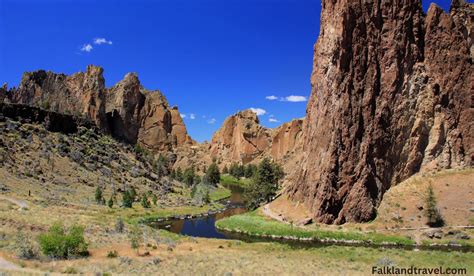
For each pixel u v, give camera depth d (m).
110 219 83.44
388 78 96.12
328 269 47.56
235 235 84.38
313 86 109.62
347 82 95.75
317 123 100.06
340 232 79.75
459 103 97.12
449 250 65.75
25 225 59.25
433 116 95.38
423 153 94.31
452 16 105.88
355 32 97.81
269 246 69.12
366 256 57.75
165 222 101.62
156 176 177.75
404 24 99.06
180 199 142.62
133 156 190.38
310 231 81.19
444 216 79.00
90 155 155.75
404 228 78.94
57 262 44.69
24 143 136.75
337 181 89.94
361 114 94.00
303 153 106.25
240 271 45.09
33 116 155.75
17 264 41.28
